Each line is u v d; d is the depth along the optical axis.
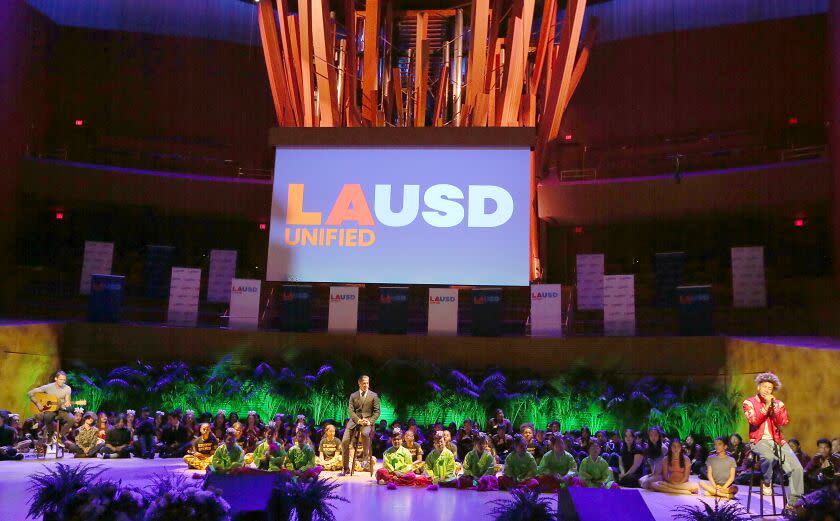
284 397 15.00
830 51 20.30
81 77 25.16
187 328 16.11
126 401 15.13
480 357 15.82
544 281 23.89
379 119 22.11
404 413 14.96
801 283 20.19
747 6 24.28
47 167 22.70
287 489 6.05
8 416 12.77
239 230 26.83
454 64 23.38
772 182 21.61
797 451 11.15
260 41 27.11
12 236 22.02
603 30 26.20
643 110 25.39
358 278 17.95
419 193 18.16
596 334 16.83
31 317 19.06
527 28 19.23
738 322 19.16
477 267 17.77
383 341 15.95
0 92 21.25
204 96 26.42
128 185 23.61
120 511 5.16
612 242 25.92
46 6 24.38
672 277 19.52
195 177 24.14
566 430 14.55
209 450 11.25
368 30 20.22
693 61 24.89
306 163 18.50
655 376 15.20
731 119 24.27
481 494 9.56
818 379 12.41
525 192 17.89
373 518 7.43
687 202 22.83
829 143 20.78
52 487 5.34
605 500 6.08
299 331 16.22
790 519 5.75
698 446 12.29
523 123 21.08
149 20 26.03
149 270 20.53
